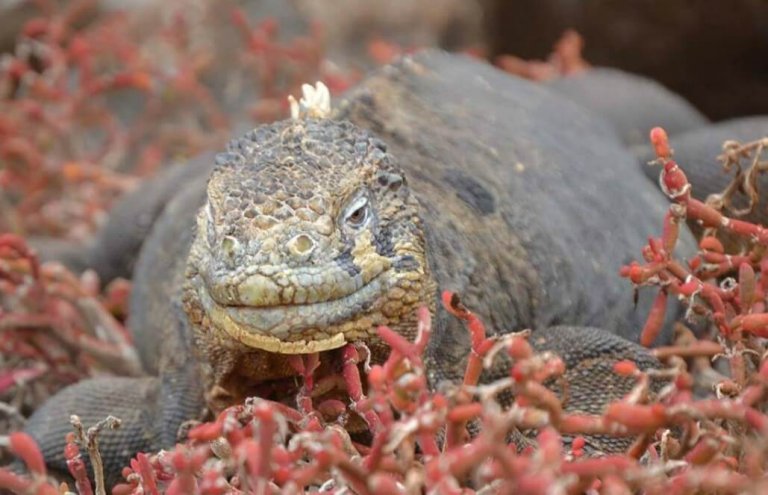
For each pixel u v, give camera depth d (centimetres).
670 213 805
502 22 2003
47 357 1116
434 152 982
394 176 796
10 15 1856
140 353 1111
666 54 1880
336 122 824
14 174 1469
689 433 639
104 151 1579
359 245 762
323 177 768
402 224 790
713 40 1848
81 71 1566
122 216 1301
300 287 727
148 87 1553
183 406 930
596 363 908
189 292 795
